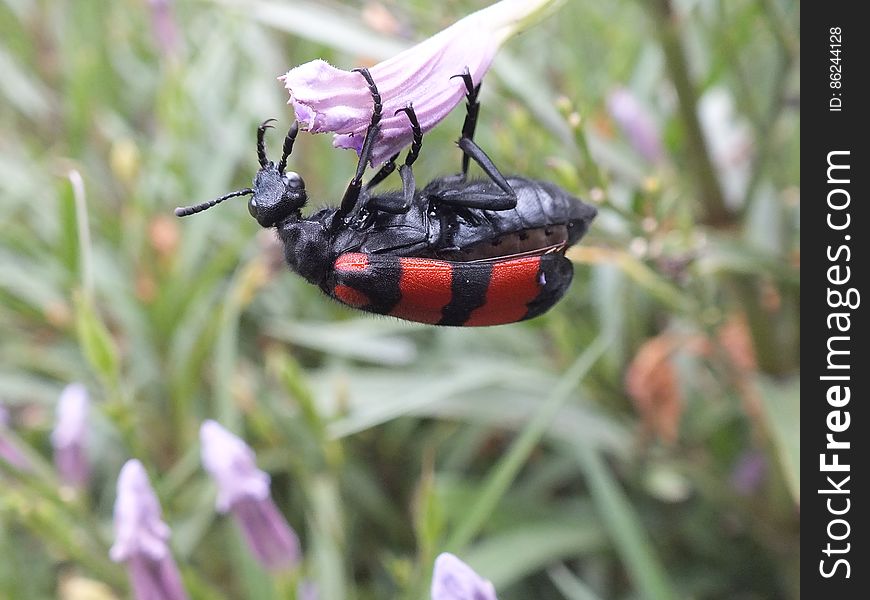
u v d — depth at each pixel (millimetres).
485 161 154
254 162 225
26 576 206
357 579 210
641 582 179
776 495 192
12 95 243
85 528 182
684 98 186
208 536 204
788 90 199
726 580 203
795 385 188
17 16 254
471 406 199
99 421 210
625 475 209
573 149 186
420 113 147
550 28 229
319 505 185
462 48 147
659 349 194
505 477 176
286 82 144
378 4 191
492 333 211
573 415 198
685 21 192
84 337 171
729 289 195
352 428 189
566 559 208
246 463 168
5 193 234
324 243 157
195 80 227
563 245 156
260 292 223
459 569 145
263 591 180
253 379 214
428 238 156
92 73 231
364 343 213
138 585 163
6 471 184
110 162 231
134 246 213
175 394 206
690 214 190
